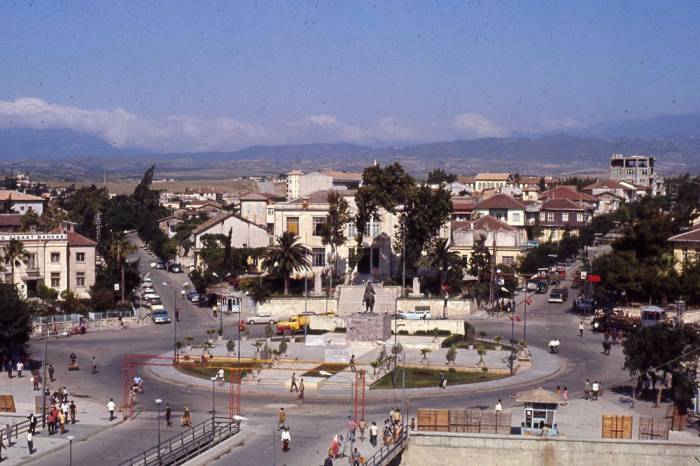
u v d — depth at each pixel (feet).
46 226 626.23
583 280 485.15
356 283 484.33
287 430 234.17
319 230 506.48
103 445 237.04
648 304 442.09
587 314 451.12
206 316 471.62
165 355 364.58
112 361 357.00
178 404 286.05
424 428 246.27
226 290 497.05
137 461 218.18
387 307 449.48
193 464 216.54
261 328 437.58
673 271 431.84
